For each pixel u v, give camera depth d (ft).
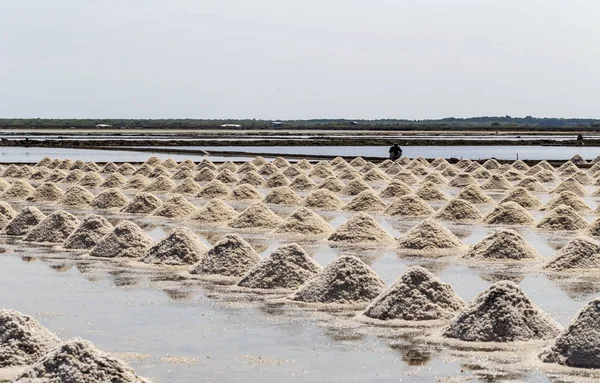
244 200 122.01
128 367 39.42
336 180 136.67
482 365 43.88
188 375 42.73
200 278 66.80
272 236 88.94
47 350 44.78
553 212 95.09
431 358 45.21
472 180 147.02
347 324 52.39
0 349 44.21
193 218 100.63
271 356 45.83
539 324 48.93
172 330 51.16
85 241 81.61
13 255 77.77
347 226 86.28
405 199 107.24
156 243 75.05
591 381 41.19
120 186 141.59
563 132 606.55
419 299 53.98
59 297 60.08
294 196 119.65
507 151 281.13
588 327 44.70
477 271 68.85
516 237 75.87
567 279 65.31
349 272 59.47
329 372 43.01
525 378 41.70
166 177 136.98
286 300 58.95
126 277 67.15
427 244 79.71
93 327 51.90
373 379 41.86
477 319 49.19
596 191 128.88
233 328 51.55
